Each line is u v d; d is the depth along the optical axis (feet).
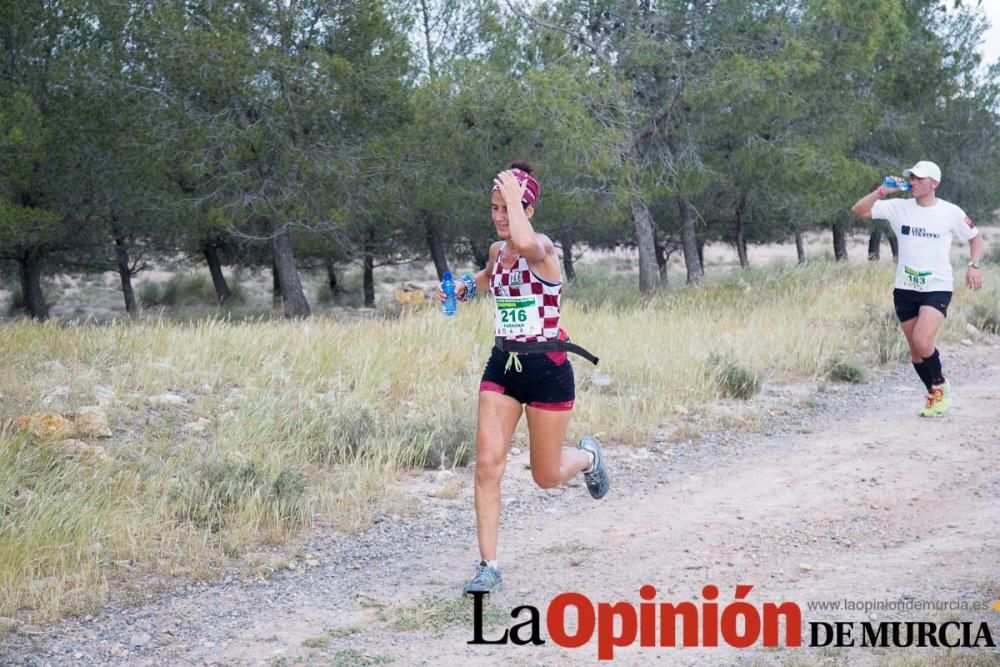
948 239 26.84
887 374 34.91
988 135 86.58
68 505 17.78
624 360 32.96
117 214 69.56
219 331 33.42
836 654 12.85
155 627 14.56
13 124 55.57
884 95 74.08
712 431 26.94
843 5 56.39
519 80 53.57
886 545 17.58
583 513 20.13
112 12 61.98
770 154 56.75
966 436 25.36
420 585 16.22
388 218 71.51
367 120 64.23
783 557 17.11
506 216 15.26
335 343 32.19
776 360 35.37
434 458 23.25
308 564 17.22
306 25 61.31
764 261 150.92
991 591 14.88
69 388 25.77
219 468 20.34
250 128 59.57
